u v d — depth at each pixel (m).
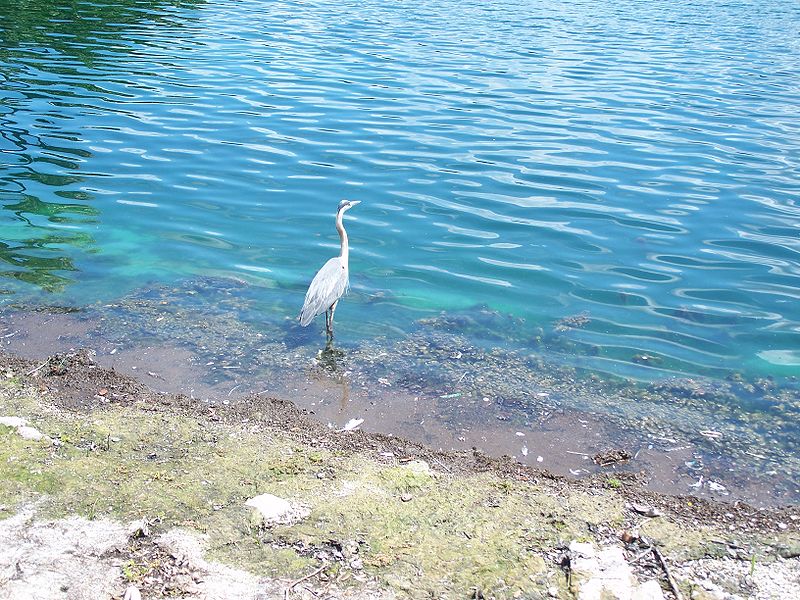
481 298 14.23
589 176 19.88
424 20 41.81
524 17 43.84
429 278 14.90
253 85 27.52
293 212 17.67
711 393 11.54
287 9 44.22
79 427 9.55
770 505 9.09
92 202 17.83
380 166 20.36
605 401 11.30
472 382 11.66
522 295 14.34
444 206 18.03
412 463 9.22
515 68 31.06
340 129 23.16
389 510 8.27
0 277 14.30
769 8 49.69
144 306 13.56
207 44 33.97
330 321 12.99
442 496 8.61
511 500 8.64
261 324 13.19
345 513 8.16
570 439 10.34
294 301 14.04
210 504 8.18
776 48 36.69
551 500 8.72
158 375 11.44
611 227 17.06
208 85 27.34
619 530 8.27
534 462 9.80
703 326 13.35
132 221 17.00
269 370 11.76
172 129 22.75
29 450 8.88
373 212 17.66
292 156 20.94
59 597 6.83
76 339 12.36
